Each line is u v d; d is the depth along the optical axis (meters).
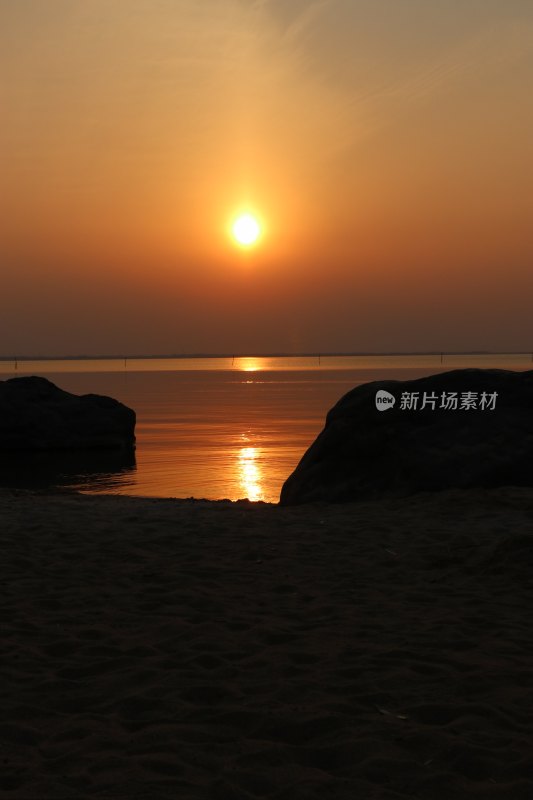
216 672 4.47
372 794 3.14
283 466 19.88
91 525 8.95
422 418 11.40
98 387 70.38
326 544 7.95
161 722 3.81
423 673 4.42
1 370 163.00
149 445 25.23
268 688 4.24
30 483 17.64
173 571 6.82
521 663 4.55
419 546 7.73
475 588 6.23
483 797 3.12
